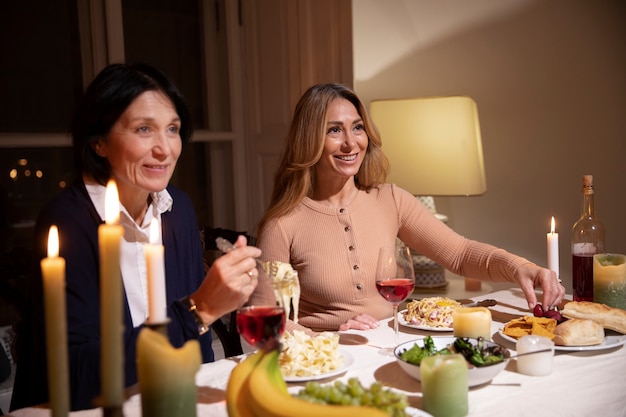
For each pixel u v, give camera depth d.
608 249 3.49
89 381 1.35
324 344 1.48
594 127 3.46
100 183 1.63
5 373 2.71
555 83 3.46
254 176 3.61
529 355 1.46
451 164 2.90
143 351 0.94
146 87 1.56
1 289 1.98
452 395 1.23
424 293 3.01
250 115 3.59
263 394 0.99
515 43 3.43
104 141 1.58
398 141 2.95
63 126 3.06
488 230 3.54
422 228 2.28
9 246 2.94
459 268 2.20
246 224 3.68
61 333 0.86
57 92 3.04
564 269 3.49
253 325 1.33
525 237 3.52
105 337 0.83
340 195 2.21
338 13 3.14
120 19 3.12
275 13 3.39
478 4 3.39
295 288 1.48
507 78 3.45
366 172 2.29
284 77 3.41
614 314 1.70
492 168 3.49
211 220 3.64
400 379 1.44
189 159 3.53
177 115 1.62
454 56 3.38
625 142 3.45
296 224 2.18
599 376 1.45
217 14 3.54
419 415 1.17
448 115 2.90
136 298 1.69
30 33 2.96
